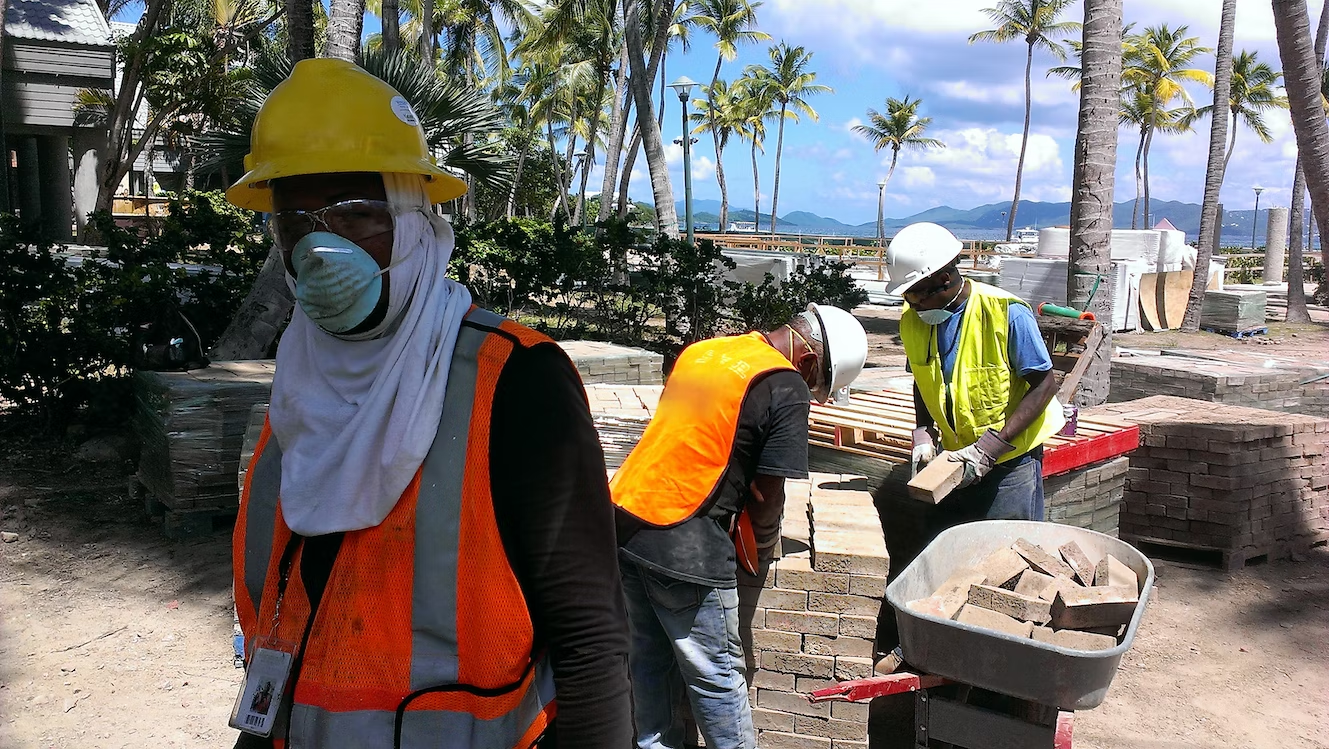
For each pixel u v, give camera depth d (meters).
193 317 7.71
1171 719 4.00
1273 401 8.34
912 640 2.90
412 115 1.45
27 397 7.39
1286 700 4.16
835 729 3.14
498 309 11.89
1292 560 5.76
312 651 1.36
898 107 73.19
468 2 40.50
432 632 1.32
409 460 1.30
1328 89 29.22
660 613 2.84
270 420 1.56
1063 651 2.60
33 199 25.81
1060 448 4.21
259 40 30.25
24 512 5.87
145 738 3.64
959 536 3.47
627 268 12.80
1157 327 18.70
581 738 1.31
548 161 54.28
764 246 37.62
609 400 4.84
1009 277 18.75
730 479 2.83
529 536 1.30
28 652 4.25
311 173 1.34
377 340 1.38
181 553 5.36
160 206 30.52
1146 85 56.69
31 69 22.69
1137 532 5.80
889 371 11.41
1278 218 33.78
